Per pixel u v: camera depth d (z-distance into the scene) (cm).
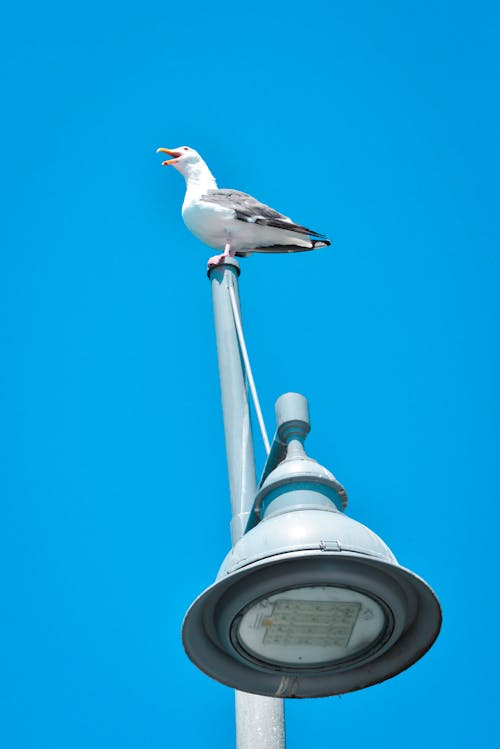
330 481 578
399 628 572
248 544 539
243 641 573
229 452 746
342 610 559
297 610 558
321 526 537
